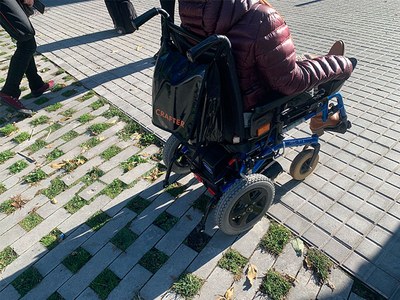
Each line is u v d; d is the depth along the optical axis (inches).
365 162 145.7
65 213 132.9
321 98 116.4
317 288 103.5
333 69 105.3
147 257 115.6
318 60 103.9
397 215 123.0
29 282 111.0
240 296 103.0
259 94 94.0
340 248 113.3
